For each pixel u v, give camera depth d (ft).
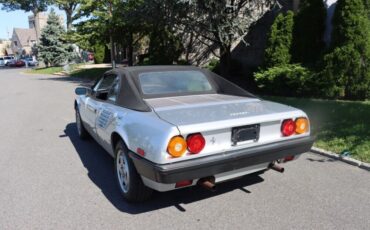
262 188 13.99
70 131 25.05
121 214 12.19
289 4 42.50
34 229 11.34
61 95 48.11
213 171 11.07
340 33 28.89
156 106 13.10
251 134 11.83
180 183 10.99
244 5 39.93
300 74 31.40
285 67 33.94
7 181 15.43
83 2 65.10
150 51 61.26
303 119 12.98
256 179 14.90
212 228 11.12
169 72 15.64
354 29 28.04
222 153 11.27
